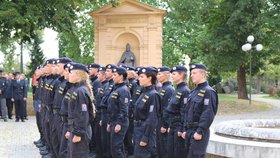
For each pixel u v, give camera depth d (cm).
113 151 903
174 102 808
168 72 922
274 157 802
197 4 3122
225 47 3005
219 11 3216
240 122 1116
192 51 4084
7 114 2111
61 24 2402
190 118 723
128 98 913
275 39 3091
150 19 3125
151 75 813
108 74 996
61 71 929
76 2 2442
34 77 1576
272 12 2980
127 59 3170
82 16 3497
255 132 900
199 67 725
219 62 3119
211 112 700
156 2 4028
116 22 3177
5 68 5425
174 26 4047
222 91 5619
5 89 2000
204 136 701
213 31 3122
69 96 767
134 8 3136
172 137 809
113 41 3178
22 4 2253
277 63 3781
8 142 1359
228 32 3072
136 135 813
